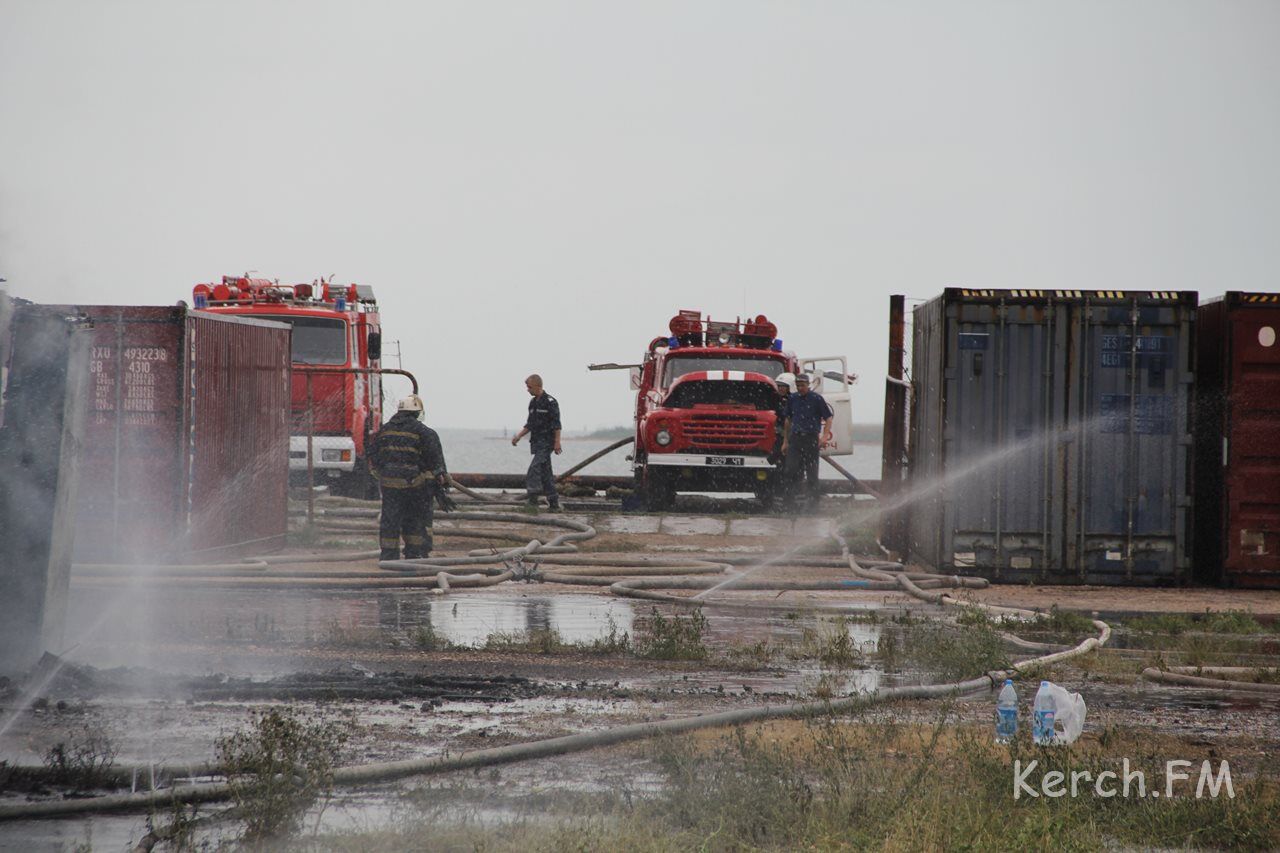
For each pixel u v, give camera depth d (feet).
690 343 253.85
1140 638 116.67
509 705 79.10
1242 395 160.86
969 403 160.15
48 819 54.49
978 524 160.04
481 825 52.24
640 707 79.10
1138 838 54.49
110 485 143.54
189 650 96.07
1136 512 159.94
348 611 122.31
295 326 234.79
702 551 177.58
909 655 100.48
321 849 49.80
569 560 161.17
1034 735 69.92
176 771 60.64
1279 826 55.98
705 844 50.24
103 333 144.15
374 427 247.91
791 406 216.33
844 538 189.67
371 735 69.77
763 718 75.97
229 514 156.56
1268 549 160.04
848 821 54.60
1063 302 159.43
